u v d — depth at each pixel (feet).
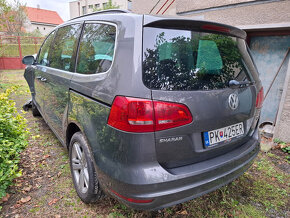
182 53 5.43
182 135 5.10
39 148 10.89
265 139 12.42
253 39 14.89
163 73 5.03
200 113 5.23
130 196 4.93
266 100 14.92
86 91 6.35
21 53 53.47
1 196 7.04
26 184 8.14
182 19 5.42
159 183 4.82
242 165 6.39
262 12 12.53
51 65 10.27
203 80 5.49
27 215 6.73
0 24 32.50
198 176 5.29
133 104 4.77
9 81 31.81
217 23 5.93
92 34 7.18
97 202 7.29
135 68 4.92
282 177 9.25
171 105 4.87
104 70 5.89
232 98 5.86
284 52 13.88
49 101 10.10
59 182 8.32
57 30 10.83
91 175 6.50
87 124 6.21
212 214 7.06
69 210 6.97
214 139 5.69
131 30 5.36
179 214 6.98
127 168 4.92
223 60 6.20
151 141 4.82
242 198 7.89
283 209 7.45
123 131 4.92
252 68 7.34
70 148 7.86
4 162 7.44
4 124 8.50
